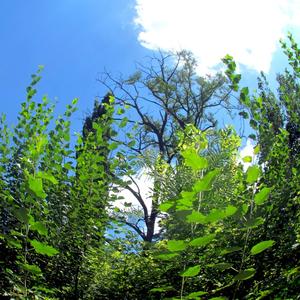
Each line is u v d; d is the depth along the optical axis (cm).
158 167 805
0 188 575
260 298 414
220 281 477
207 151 687
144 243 674
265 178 504
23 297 449
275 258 467
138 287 641
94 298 658
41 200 566
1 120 649
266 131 509
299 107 570
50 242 584
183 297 375
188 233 528
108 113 681
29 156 611
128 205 653
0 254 528
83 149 657
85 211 626
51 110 667
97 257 647
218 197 555
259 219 351
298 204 491
